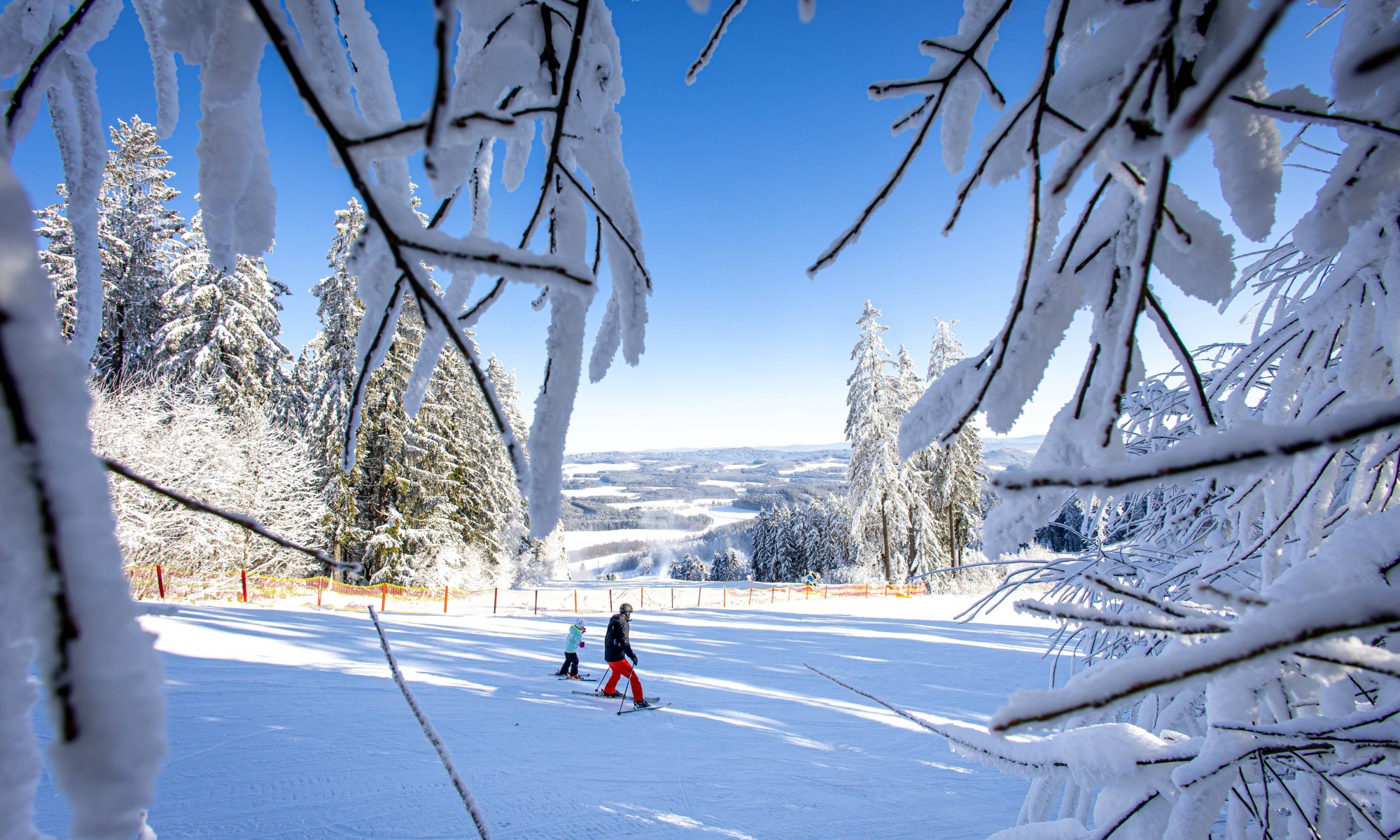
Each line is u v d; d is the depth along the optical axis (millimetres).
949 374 1023
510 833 4523
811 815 5184
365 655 9461
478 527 24938
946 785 5922
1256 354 1542
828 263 1017
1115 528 3162
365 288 812
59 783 313
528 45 909
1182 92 777
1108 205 971
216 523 15492
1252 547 1447
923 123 993
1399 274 1005
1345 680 1245
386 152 576
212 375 20234
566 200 922
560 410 870
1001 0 940
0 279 306
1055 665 3090
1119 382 631
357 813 4566
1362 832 1401
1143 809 1254
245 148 787
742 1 1029
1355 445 1558
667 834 4695
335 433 19625
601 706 7887
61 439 308
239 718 6242
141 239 20281
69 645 305
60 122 805
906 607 20531
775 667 10906
